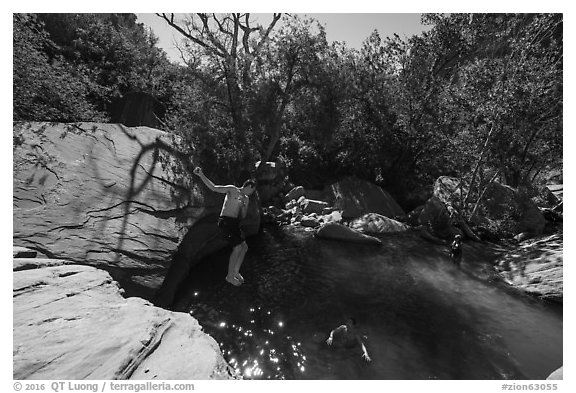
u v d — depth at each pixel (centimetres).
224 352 631
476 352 640
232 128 1680
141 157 1125
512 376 569
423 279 992
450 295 891
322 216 1714
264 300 846
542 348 656
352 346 641
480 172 1574
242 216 519
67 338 291
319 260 1142
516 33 1830
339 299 859
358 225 1580
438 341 677
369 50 2183
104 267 705
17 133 873
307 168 2269
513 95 1370
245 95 1677
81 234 732
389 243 1359
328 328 719
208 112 1611
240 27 2428
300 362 601
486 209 1599
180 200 1064
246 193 518
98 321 328
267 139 2142
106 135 1096
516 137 1526
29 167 796
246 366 591
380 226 1558
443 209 1584
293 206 1844
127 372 264
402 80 2214
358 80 2102
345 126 2175
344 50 2098
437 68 2333
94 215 796
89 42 2830
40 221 697
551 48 1505
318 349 642
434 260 1155
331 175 2273
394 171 2280
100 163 960
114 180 941
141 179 1023
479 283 973
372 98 2145
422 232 1466
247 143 1691
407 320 758
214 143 1538
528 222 1508
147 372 273
